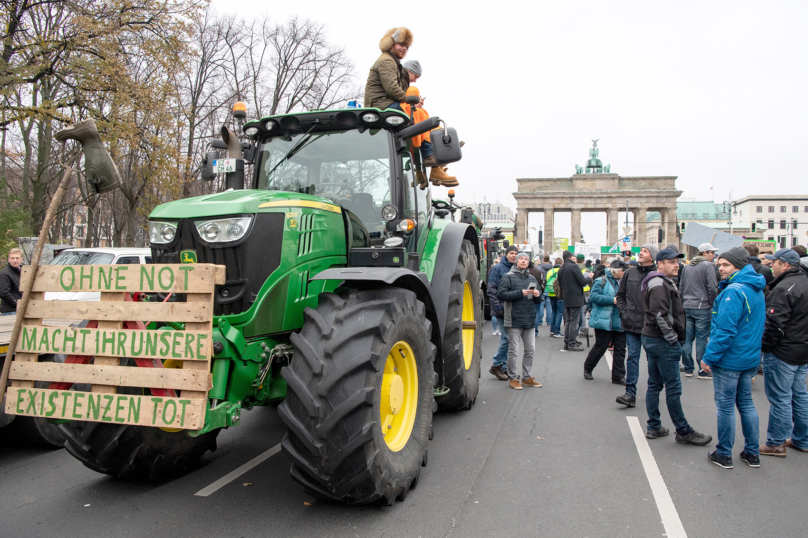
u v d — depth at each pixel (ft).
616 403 21.34
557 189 223.92
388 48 17.07
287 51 82.38
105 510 11.93
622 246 79.36
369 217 14.71
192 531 10.89
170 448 13.05
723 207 350.64
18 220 43.34
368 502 11.18
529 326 23.89
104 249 31.94
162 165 56.85
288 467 14.56
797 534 10.89
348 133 15.08
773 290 15.97
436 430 17.70
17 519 11.52
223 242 11.09
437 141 14.42
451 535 10.73
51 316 10.57
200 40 74.59
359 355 10.66
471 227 20.88
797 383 16.11
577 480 13.61
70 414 10.22
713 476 14.01
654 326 16.62
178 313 9.82
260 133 15.51
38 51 48.47
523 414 19.70
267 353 11.49
